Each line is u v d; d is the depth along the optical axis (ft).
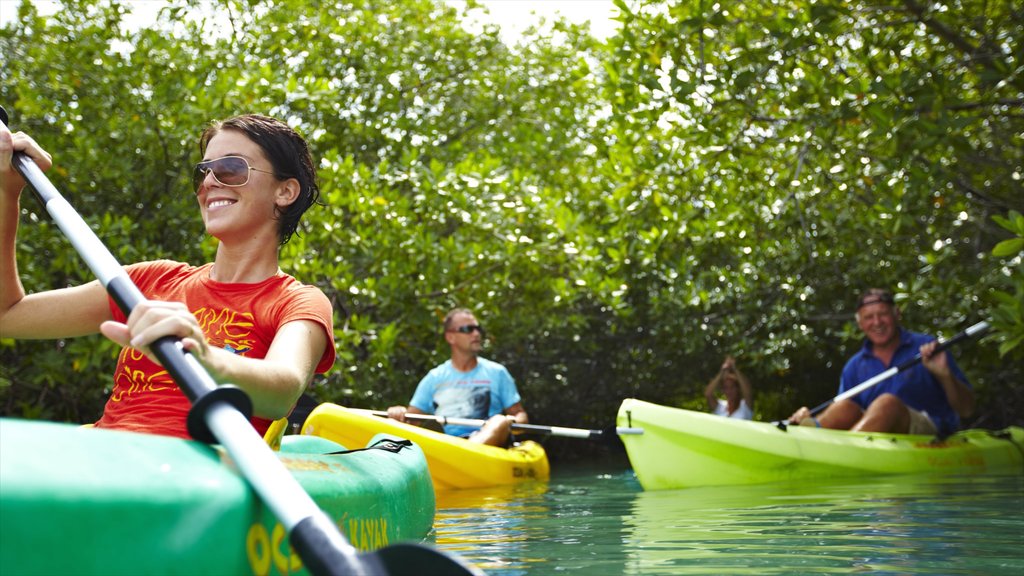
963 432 21.76
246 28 33.47
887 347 21.20
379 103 34.32
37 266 25.09
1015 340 16.76
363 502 6.22
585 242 28.19
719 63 21.38
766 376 38.58
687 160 26.05
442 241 27.61
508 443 21.45
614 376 39.04
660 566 7.56
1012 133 26.96
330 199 25.67
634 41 21.17
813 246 30.76
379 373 27.32
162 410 6.40
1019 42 19.15
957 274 27.12
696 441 16.70
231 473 4.41
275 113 28.25
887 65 21.29
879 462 17.74
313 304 6.67
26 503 3.53
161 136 27.12
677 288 32.53
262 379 5.41
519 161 38.63
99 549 3.66
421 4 36.27
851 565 7.34
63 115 27.76
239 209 6.98
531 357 36.35
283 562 4.50
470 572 3.80
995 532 9.16
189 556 3.90
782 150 26.84
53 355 24.41
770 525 10.23
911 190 20.02
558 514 12.49
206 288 6.99
